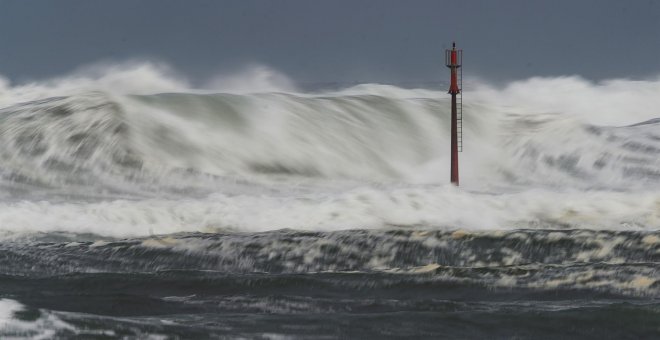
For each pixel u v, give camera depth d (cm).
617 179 8831
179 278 3778
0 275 3894
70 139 8425
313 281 3738
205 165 8525
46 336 2798
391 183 8469
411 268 3831
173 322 3073
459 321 3134
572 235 4088
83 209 5634
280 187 7988
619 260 3966
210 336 2911
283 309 3375
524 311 3231
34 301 3469
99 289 3725
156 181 7938
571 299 3469
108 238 5222
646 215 5156
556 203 5434
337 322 3120
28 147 8288
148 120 8938
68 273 3981
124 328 2912
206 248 4234
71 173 8006
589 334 3030
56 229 5369
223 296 3612
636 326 3081
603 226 5009
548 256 4044
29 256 4291
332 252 4156
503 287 3594
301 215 5525
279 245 4200
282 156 9038
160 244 4291
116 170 8156
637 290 3512
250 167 8725
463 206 5528
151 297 3541
